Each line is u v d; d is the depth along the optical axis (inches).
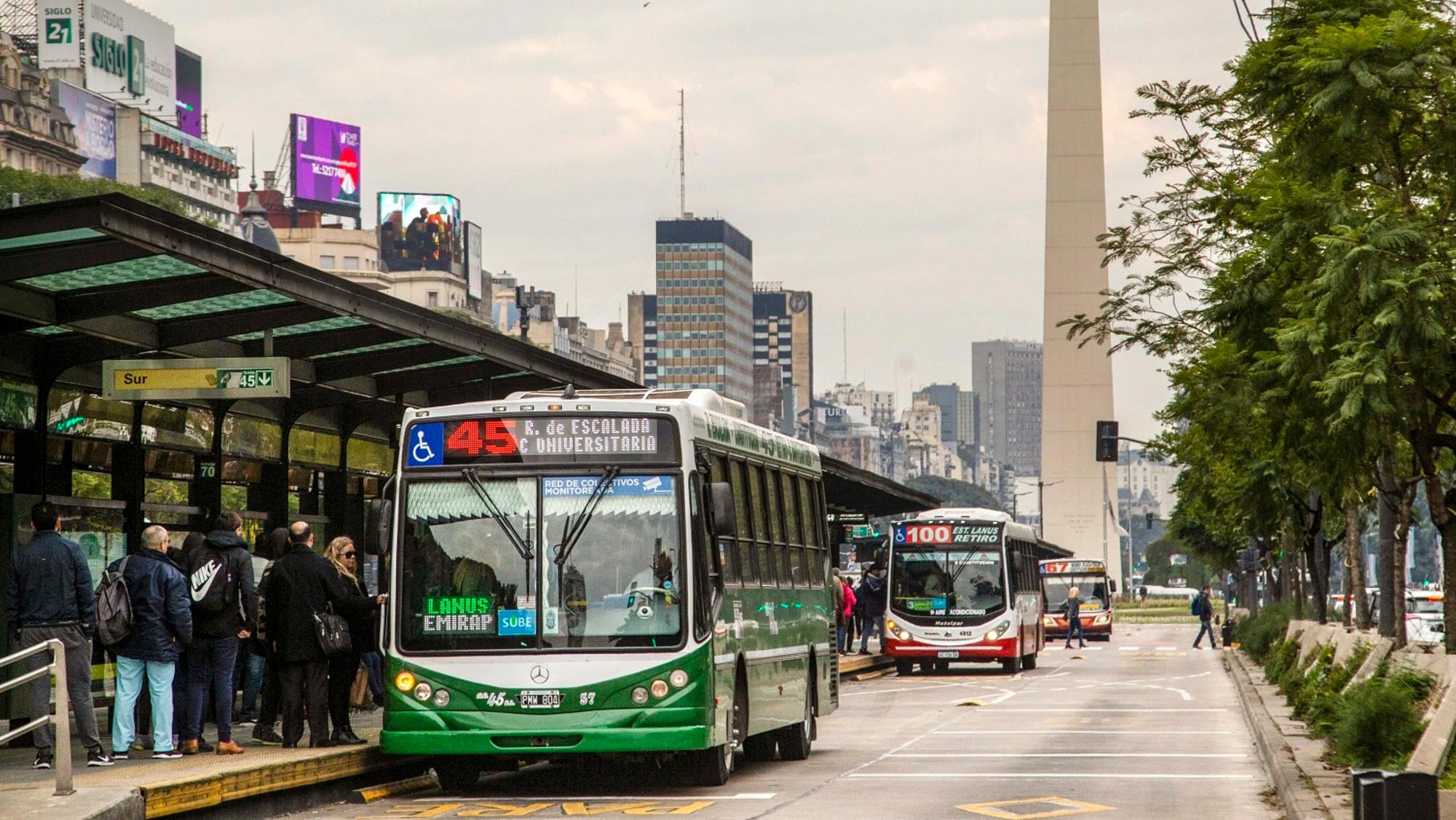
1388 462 1573.6
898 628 2837.1
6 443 1173.7
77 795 832.9
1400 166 1270.9
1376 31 1186.6
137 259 1024.2
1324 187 1288.1
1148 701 2142.0
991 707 2014.0
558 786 1151.6
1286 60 1244.5
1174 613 7854.3
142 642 1018.1
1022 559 2989.7
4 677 1128.2
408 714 1066.1
